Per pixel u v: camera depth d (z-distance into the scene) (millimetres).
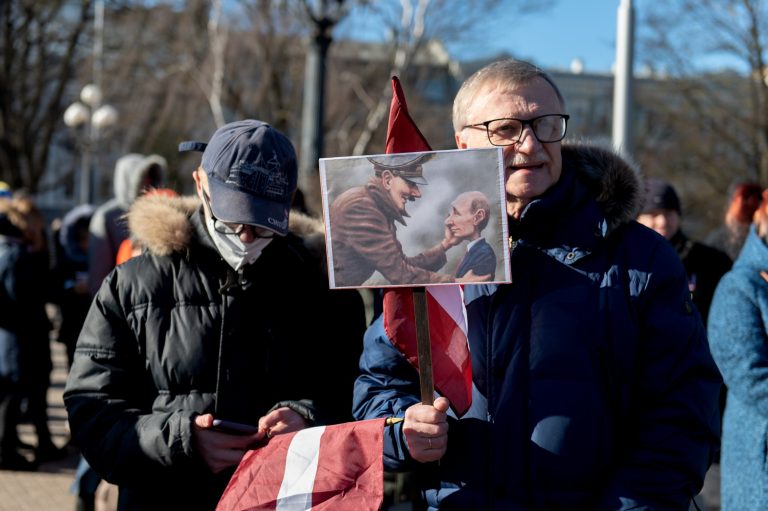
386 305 2104
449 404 2062
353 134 19422
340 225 2023
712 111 22203
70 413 2344
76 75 24422
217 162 2305
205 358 2328
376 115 17828
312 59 8789
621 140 7570
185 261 2396
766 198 3121
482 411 2064
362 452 2113
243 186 2271
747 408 2936
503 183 1961
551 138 2113
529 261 2105
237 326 2346
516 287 2094
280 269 2436
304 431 2195
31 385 6480
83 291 6684
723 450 3055
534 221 2113
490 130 2123
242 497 2158
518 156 2107
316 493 2121
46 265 6555
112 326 2387
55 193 35094
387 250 2000
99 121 19000
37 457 6668
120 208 5484
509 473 2014
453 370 2072
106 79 21469
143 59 21312
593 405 1993
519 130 2105
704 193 24266
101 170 22422
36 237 6418
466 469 2061
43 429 6738
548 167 2127
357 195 2020
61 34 24469
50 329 6648
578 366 2008
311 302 2498
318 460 2143
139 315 2365
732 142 21688
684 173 24469
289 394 2416
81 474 3656
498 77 2146
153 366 2342
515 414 2027
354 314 2586
